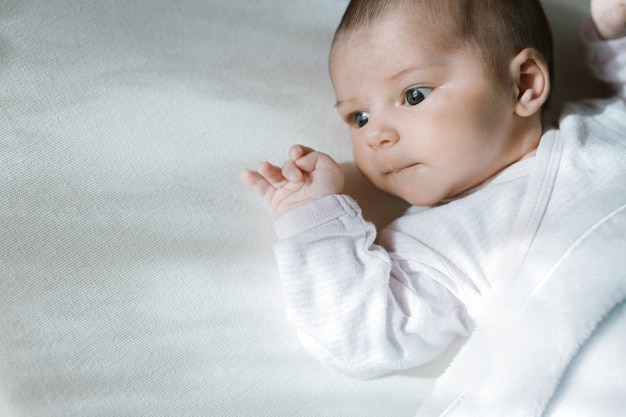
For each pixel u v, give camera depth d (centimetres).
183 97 110
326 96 118
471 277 96
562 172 98
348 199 99
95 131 103
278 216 102
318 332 93
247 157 108
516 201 98
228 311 97
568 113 109
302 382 96
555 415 86
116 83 108
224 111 111
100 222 97
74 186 98
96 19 112
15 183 96
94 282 93
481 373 90
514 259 94
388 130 99
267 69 117
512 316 90
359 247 96
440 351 98
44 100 103
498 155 102
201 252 99
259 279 100
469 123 97
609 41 118
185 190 103
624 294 86
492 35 100
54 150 100
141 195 100
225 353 95
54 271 92
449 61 98
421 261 98
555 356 86
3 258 91
